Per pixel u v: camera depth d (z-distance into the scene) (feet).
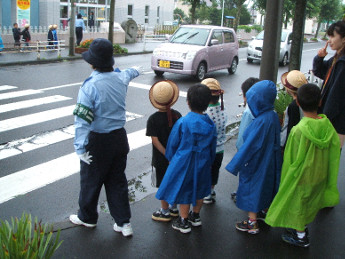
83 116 10.96
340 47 13.21
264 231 13.11
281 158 12.39
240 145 13.37
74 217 13.15
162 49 42.14
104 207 14.64
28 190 16.33
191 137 11.79
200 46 42.75
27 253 8.61
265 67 22.39
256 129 11.88
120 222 12.36
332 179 11.63
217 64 45.68
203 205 14.85
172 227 13.16
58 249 11.69
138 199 15.40
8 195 15.83
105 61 11.31
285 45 59.36
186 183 12.01
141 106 30.32
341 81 12.92
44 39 70.79
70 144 21.84
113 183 12.37
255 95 11.97
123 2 106.52
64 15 95.20
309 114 11.43
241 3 95.96
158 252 11.80
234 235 12.84
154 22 118.11
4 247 8.52
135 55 62.85
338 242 12.63
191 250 11.96
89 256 11.47
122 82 11.79
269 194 12.34
